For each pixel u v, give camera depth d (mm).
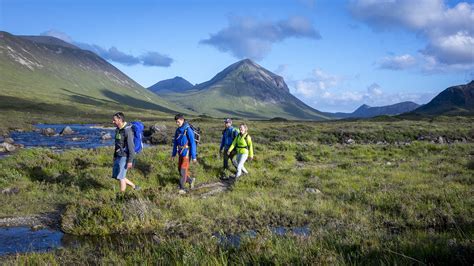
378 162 19000
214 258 5227
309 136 45094
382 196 10719
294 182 13500
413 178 13688
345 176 14453
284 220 9055
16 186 11914
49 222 8938
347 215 9211
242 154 13930
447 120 84125
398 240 5980
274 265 5172
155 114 183875
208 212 9492
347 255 5402
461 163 17328
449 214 8781
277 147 24125
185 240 6676
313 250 5555
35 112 123125
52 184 12445
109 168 13984
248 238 6266
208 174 14680
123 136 10531
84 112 146250
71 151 18016
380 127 53500
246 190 12219
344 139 44344
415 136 46188
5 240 7656
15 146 35375
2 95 154000
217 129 54938
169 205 9805
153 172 14086
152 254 5961
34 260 6148
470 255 4930
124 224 8438
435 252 5262
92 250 7012
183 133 11961
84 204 9383
